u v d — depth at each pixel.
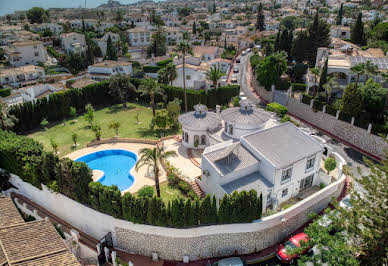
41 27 171.25
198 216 30.27
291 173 36.28
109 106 74.50
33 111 61.84
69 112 68.00
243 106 46.38
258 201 30.41
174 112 58.19
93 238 34.78
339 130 55.91
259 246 32.38
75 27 184.75
